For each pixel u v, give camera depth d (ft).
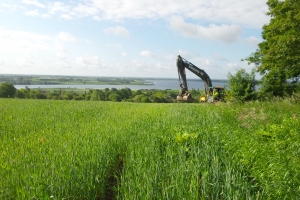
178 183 12.66
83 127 25.86
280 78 76.38
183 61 93.50
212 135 21.83
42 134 22.21
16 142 18.83
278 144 19.15
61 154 14.97
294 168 14.43
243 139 20.26
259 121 31.50
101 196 13.75
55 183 11.72
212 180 13.58
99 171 14.10
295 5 54.03
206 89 95.96
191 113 40.40
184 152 17.44
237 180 12.98
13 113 36.42
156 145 19.27
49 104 56.29
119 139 20.93
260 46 81.87
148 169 14.29
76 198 12.16
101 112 43.91
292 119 29.48
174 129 24.17
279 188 12.75
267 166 15.38
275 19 69.72
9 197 10.62
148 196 11.51
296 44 51.93
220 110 45.44
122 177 13.85
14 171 12.69
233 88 70.54
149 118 35.40
